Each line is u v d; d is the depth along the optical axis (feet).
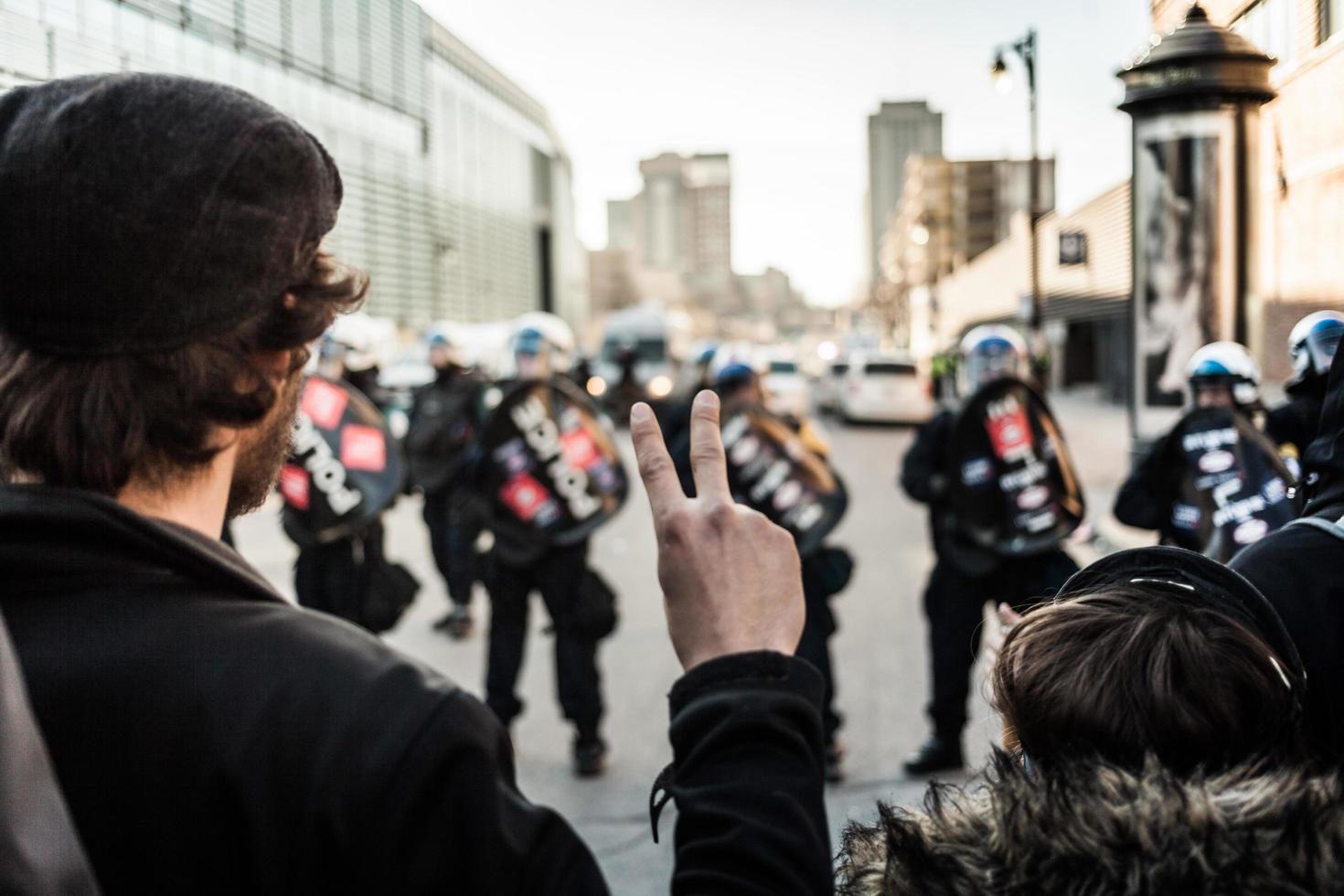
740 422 15.19
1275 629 3.69
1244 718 3.26
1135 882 2.74
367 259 19.76
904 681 19.38
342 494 15.08
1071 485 14.74
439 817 2.34
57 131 2.49
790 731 2.71
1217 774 3.18
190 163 2.52
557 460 15.38
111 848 2.34
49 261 2.47
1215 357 11.25
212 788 2.33
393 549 33.45
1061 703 3.35
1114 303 44.83
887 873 3.19
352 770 2.33
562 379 16.38
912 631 22.76
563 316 147.43
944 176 259.60
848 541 33.63
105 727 2.37
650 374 84.48
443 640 22.99
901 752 15.94
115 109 2.53
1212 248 12.70
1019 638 3.63
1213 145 12.23
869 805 13.70
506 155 101.60
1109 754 3.27
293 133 2.74
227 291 2.54
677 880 2.61
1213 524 10.94
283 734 2.36
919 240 132.77
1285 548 4.89
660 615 24.80
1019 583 14.76
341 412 15.21
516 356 15.70
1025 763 3.49
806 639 14.58
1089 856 2.81
